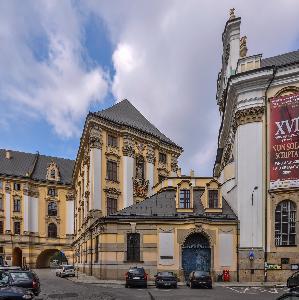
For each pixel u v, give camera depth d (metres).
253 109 42.03
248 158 41.81
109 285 36.88
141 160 61.53
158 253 40.84
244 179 41.69
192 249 41.31
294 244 38.88
